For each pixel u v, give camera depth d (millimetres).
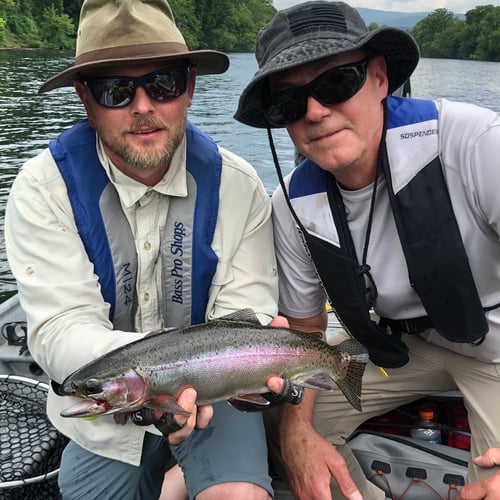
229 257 765
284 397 661
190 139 761
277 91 711
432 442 908
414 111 731
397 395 919
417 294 774
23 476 754
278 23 712
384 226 760
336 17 691
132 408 589
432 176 712
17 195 725
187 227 741
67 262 694
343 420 899
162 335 616
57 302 677
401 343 828
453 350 854
